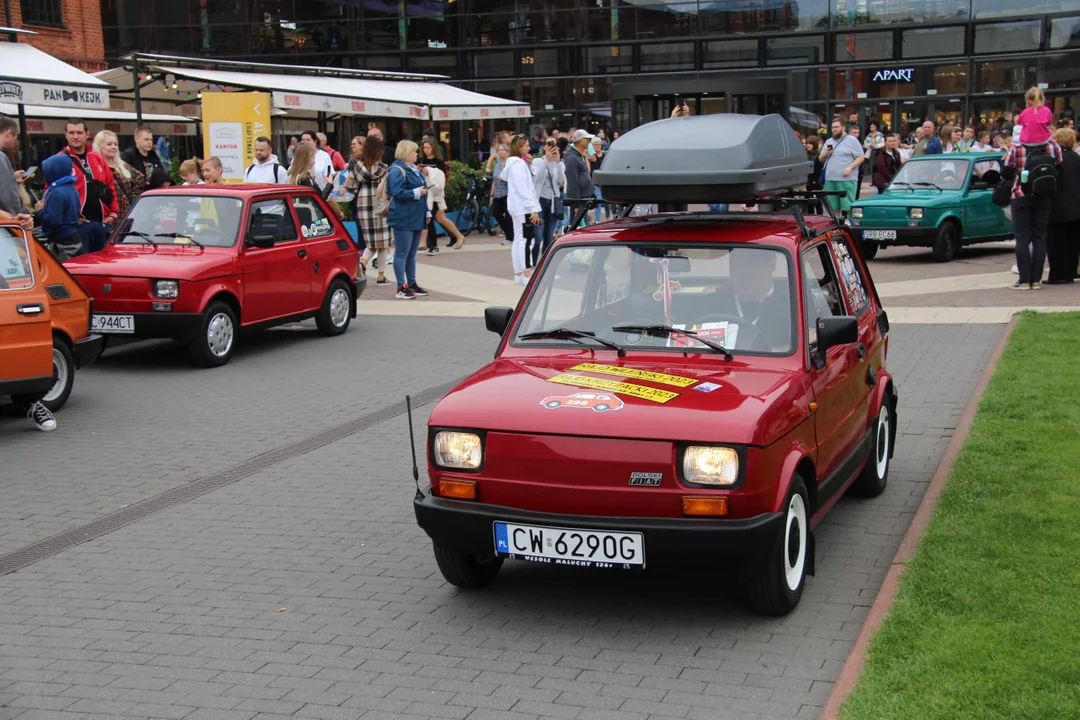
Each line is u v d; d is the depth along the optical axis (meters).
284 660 4.98
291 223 13.20
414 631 5.25
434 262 21.08
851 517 6.64
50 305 9.77
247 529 6.84
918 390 9.63
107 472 8.15
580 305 6.01
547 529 4.93
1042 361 9.88
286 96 20.53
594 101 36.81
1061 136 14.38
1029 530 5.79
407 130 33.66
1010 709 3.96
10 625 5.48
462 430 5.14
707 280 5.83
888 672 4.34
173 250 12.23
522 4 36.75
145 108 24.83
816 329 5.79
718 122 6.19
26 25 29.92
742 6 35.44
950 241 18.67
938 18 34.06
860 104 35.09
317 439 8.90
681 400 5.04
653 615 5.32
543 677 4.71
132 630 5.38
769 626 5.13
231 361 12.27
